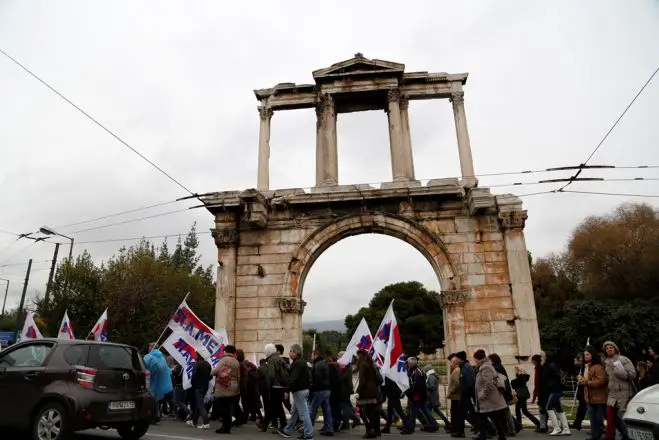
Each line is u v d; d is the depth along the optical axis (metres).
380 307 71.62
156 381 15.40
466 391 13.28
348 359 16.22
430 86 25.16
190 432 13.29
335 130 25.06
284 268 22.95
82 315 43.34
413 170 24.34
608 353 11.86
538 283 52.84
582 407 15.02
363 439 13.19
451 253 22.25
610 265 45.78
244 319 22.53
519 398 15.20
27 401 9.88
